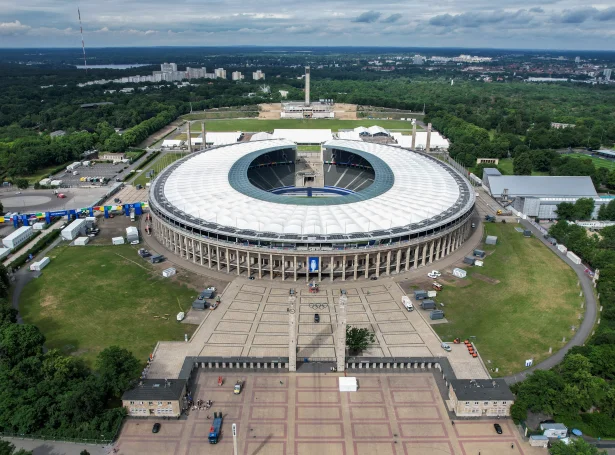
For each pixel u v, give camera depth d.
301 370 163.88
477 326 188.25
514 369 163.50
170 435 137.12
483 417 144.88
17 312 187.38
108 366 148.38
